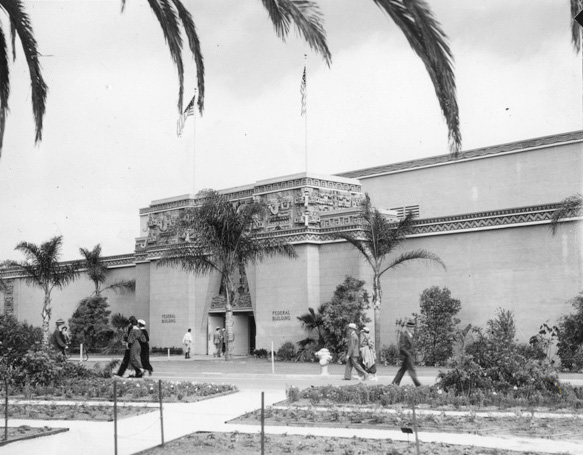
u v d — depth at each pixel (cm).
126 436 1285
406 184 4253
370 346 2450
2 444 1203
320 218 3931
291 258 3925
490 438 1207
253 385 2275
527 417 1405
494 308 3234
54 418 1527
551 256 3075
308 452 1096
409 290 3541
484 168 3931
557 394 1694
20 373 2117
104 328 4938
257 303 4084
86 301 5028
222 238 3588
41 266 4725
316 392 1809
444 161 4084
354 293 3494
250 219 3628
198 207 3725
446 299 3259
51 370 2141
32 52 1076
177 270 4641
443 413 1427
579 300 2864
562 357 2853
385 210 3944
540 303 3092
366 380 2391
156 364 3484
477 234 3331
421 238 3516
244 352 4434
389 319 3603
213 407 1683
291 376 2627
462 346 1941
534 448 1111
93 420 1495
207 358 4075
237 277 4378
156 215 4881
